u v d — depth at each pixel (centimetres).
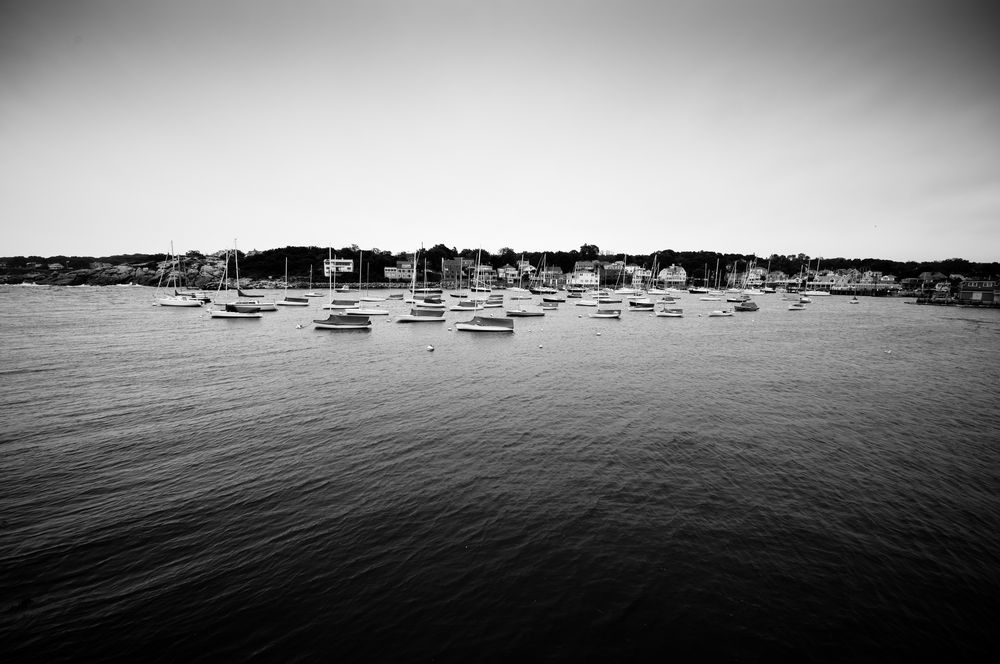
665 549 1355
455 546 1351
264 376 3462
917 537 1439
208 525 1432
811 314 10556
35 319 7100
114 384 3156
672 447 2119
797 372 3891
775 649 1017
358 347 4944
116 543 1330
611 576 1235
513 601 1139
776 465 1944
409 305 10681
